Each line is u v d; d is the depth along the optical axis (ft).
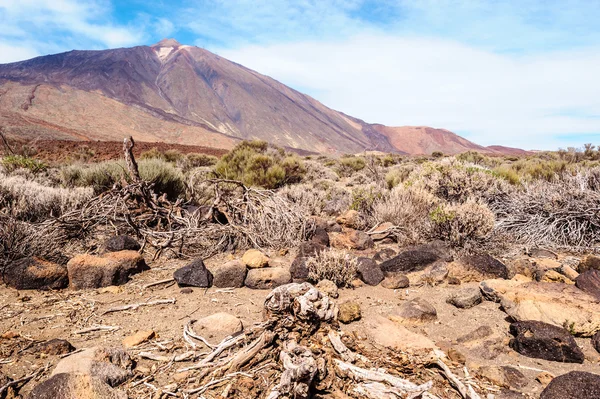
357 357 9.43
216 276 15.69
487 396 8.29
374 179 55.98
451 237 20.70
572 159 65.77
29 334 10.95
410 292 15.23
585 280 14.03
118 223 22.53
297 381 7.76
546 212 23.94
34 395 7.23
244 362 8.92
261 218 22.63
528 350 10.32
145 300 13.92
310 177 58.70
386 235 24.02
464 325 12.11
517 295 13.38
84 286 15.05
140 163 31.78
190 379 8.46
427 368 9.48
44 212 23.44
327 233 23.79
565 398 7.77
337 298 14.42
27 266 14.84
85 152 108.68
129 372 8.75
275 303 10.05
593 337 10.89
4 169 40.81
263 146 81.46
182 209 24.72
